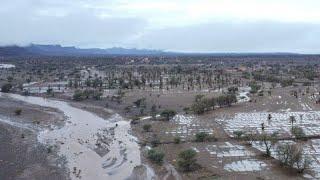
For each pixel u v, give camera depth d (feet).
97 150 609.83
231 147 601.62
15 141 644.27
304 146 606.96
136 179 487.20
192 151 517.55
